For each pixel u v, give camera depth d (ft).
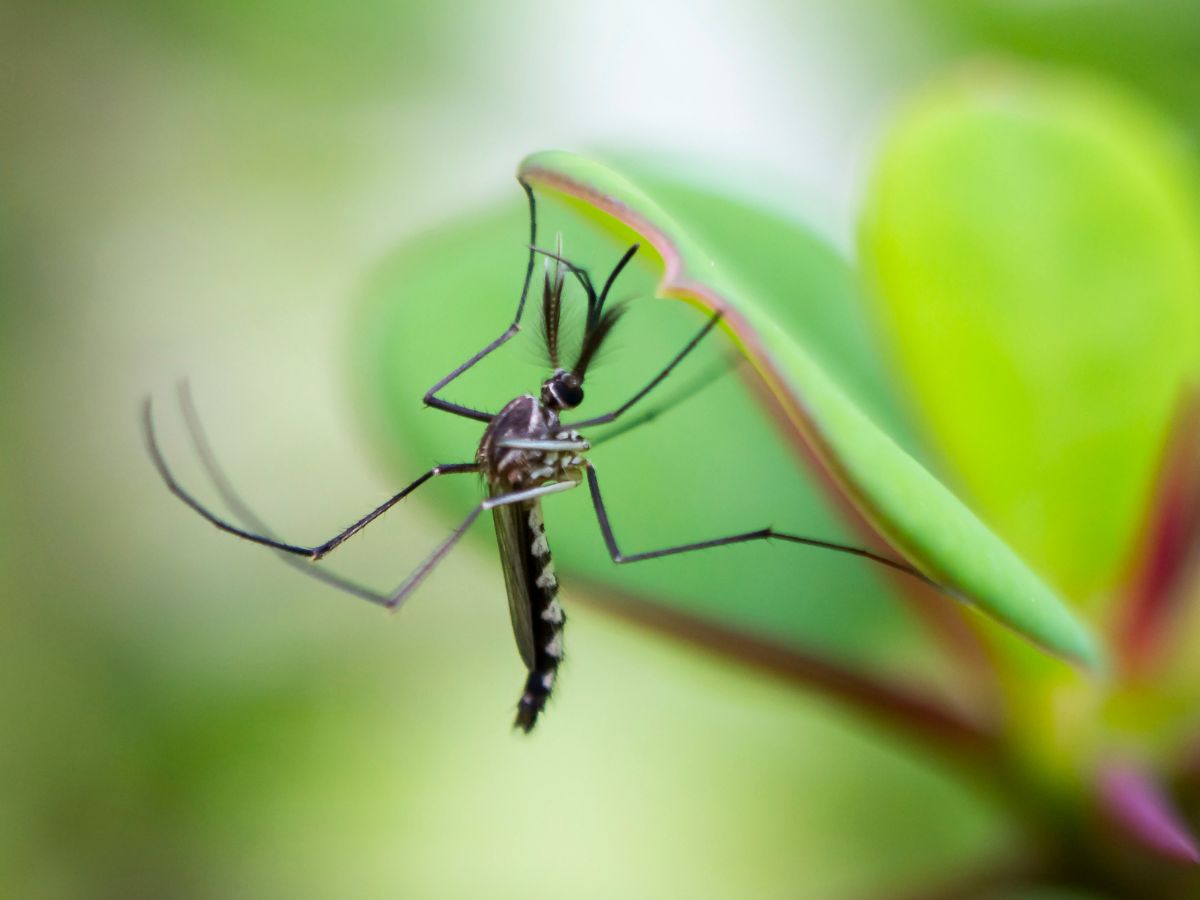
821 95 0.20
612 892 0.19
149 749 0.20
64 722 0.20
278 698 0.20
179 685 0.20
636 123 0.20
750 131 0.20
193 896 0.19
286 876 0.19
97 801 0.20
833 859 0.19
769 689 0.15
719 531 0.15
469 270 0.15
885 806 0.18
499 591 0.20
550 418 0.15
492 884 0.19
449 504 0.15
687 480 0.15
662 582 0.15
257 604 0.20
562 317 0.15
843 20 0.20
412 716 0.20
